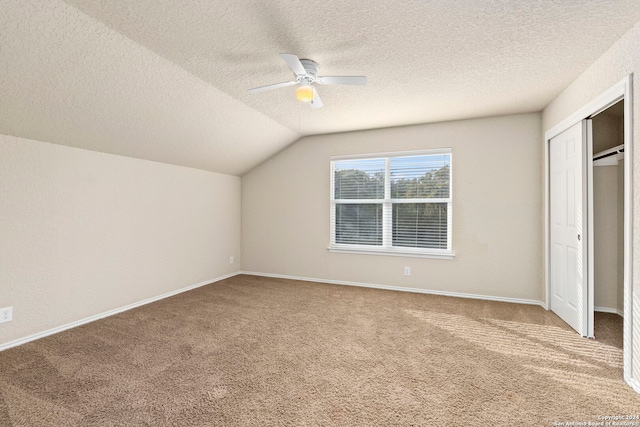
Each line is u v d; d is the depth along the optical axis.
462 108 3.41
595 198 3.29
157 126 3.09
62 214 2.80
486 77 2.63
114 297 3.26
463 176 3.83
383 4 1.70
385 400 1.77
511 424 1.57
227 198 4.92
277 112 3.56
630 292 1.91
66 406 1.70
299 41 2.08
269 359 2.25
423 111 3.51
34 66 1.99
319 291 4.10
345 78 2.28
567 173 2.89
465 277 3.83
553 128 3.12
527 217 3.57
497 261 3.70
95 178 3.07
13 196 2.46
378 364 2.18
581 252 2.65
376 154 4.26
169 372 2.07
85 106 2.48
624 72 2.00
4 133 2.39
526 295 3.59
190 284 4.24
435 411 1.67
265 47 2.16
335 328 2.84
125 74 2.33
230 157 4.38
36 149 2.60
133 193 3.46
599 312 3.27
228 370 2.10
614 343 2.51
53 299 2.73
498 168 3.68
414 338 2.62
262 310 3.34
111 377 2.00
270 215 4.98
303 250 4.76
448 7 1.73
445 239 3.96
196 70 2.51
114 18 1.83
